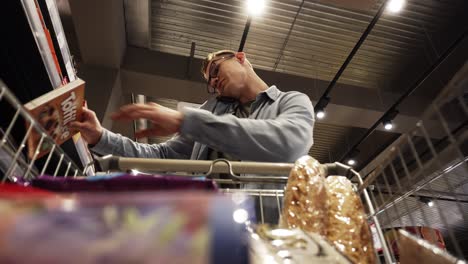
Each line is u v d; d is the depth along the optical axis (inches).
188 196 8.5
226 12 126.3
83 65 126.6
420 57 147.0
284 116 32.6
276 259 12.6
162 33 136.7
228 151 27.5
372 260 20.4
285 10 124.7
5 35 28.6
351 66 152.1
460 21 129.1
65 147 33.8
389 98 159.6
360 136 196.1
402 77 158.6
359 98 155.7
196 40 138.9
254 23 130.1
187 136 25.9
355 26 131.3
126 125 151.0
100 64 127.9
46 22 35.3
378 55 146.3
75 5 102.6
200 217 8.2
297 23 130.2
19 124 21.7
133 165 29.2
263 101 40.8
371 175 25.9
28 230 7.7
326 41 138.3
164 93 140.9
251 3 111.3
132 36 135.6
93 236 7.8
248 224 12.1
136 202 8.3
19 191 13.0
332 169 29.0
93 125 34.3
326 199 22.0
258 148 27.3
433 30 133.6
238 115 44.6
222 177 34.1
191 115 25.6
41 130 19.7
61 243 7.6
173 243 7.9
